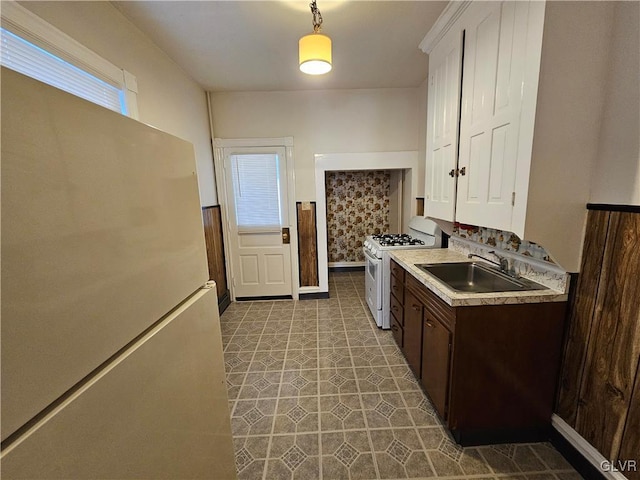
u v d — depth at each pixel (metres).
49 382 0.40
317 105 3.53
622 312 1.21
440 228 2.68
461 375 1.52
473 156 1.72
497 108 1.49
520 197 1.35
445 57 2.03
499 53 1.46
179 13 1.90
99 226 0.50
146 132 0.65
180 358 0.74
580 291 1.41
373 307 3.20
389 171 5.08
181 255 0.80
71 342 0.44
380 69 2.90
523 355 1.52
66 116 0.44
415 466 1.49
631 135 1.16
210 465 0.88
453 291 1.57
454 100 1.91
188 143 0.87
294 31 2.14
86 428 0.45
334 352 2.59
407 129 3.56
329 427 1.75
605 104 1.25
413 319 2.10
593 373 1.35
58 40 1.39
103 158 0.51
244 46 2.35
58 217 0.42
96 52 1.67
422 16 1.99
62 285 0.42
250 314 3.47
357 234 5.23
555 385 1.56
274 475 1.46
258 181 3.66
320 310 3.55
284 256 3.84
